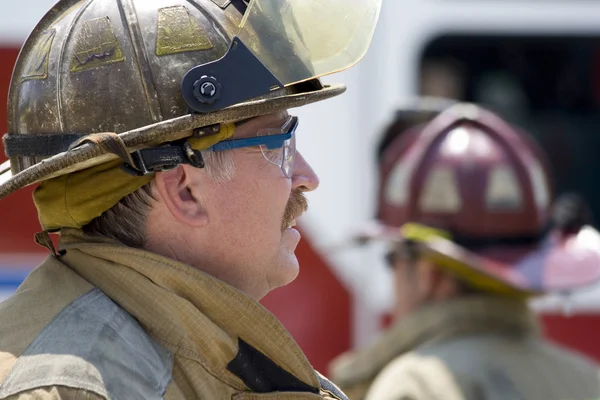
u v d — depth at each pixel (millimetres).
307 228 12133
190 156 4703
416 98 12445
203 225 4949
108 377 4246
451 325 8469
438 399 7711
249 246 5066
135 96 4656
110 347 4367
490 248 8820
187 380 4598
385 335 8992
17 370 4258
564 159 13641
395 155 9531
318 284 12195
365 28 5051
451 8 12664
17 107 4953
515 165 9000
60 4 5105
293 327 12164
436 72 12734
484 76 13000
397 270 9039
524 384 7926
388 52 12453
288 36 4844
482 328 8422
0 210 11758
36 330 4441
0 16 11648
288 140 5137
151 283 4688
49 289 4711
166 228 4918
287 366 4879
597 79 13344
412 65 12500
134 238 4895
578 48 13180
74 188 4762
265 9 4812
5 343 4410
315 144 12164
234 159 4996
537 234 8945
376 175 11406
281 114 5129
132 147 4574
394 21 12539
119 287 4715
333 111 12195
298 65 4832
